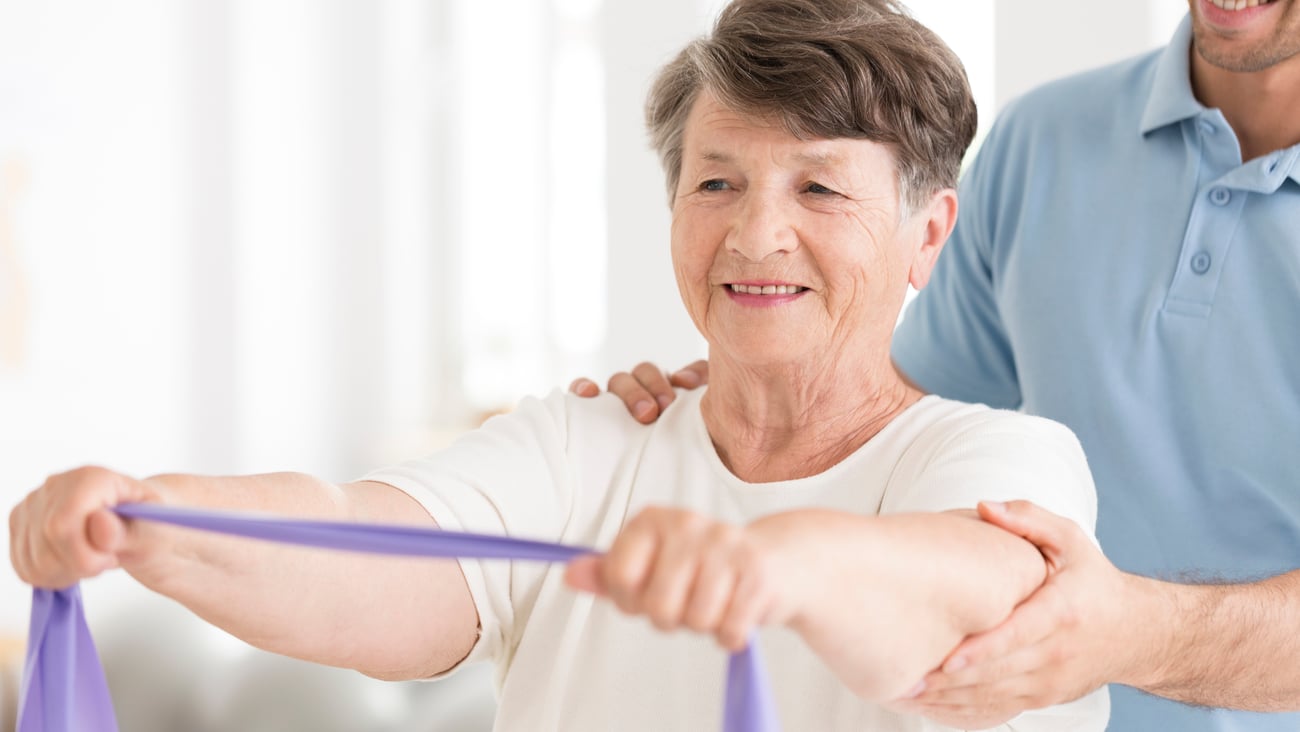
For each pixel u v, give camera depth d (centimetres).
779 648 103
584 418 120
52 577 74
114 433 350
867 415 112
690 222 108
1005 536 79
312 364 467
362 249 504
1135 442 148
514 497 112
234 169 412
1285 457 141
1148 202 151
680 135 113
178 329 383
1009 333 163
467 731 274
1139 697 146
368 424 512
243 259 417
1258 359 142
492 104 567
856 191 104
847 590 65
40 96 319
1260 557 143
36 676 75
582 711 108
